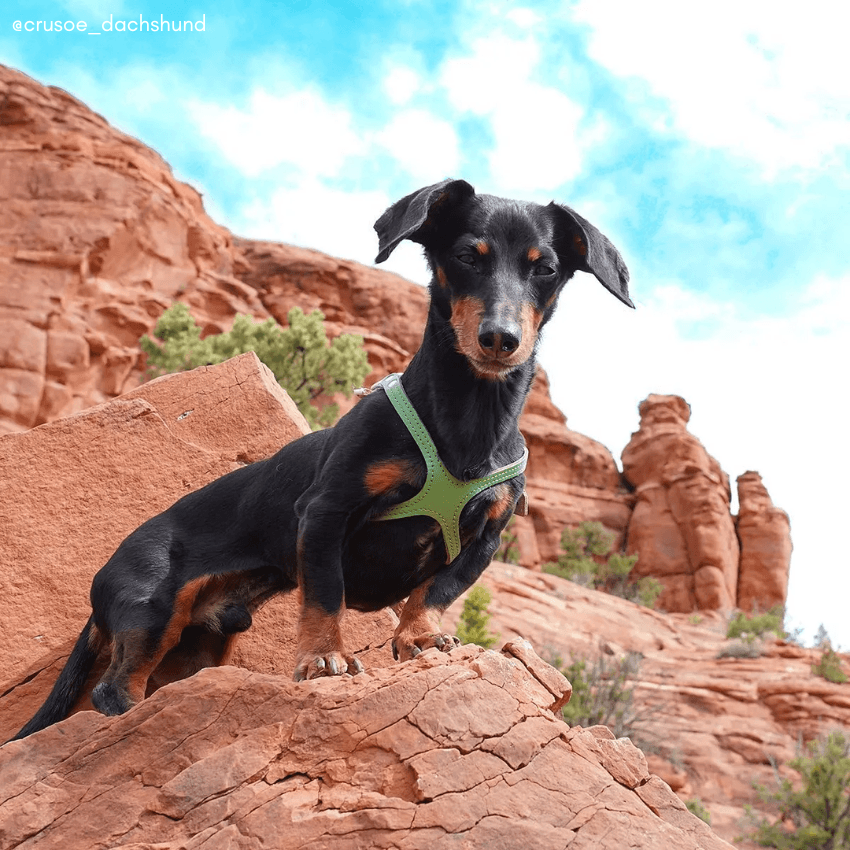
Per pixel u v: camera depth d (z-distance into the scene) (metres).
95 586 4.18
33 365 34.34
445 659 3.31
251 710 3.17
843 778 18.34
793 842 18.02
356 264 50.41
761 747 21.94
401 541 3.56
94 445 5.62
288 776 3.02
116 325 37.31
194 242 42.47
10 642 5.06
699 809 17.89
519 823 2.83
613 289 3.53
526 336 3.42
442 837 2.78
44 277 36.47
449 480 3.50
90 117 43.41
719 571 44.19
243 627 4.16
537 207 3.68
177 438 5.76
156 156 44.75
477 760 2.99
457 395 3.51
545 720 3.20
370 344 44.69
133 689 3.87
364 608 3.82
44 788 3.10
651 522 46.28
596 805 2.94
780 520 47.81
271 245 50.03
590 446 49.97
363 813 2.81
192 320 29.30
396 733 3.04
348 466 3.48
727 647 27.44
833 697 23.08
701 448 48.62
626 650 27.08
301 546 3.47
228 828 2.85
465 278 3.47
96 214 38.47
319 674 3.28
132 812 3.00
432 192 3.40
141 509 5.54
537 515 45.88
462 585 3.73
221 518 4.19
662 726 22.33
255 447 5.94
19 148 39.81
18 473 5.45
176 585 4.04
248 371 6.20
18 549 5.27
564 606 28.67
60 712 4.21
